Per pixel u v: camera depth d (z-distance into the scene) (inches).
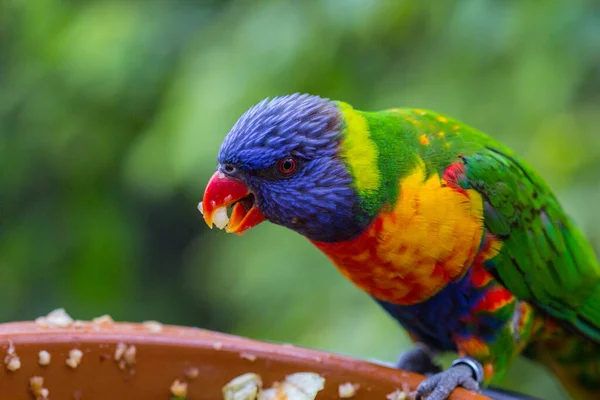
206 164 306.5
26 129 370.0
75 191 379.2
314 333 299.0
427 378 167.0
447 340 194.9
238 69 300.5
